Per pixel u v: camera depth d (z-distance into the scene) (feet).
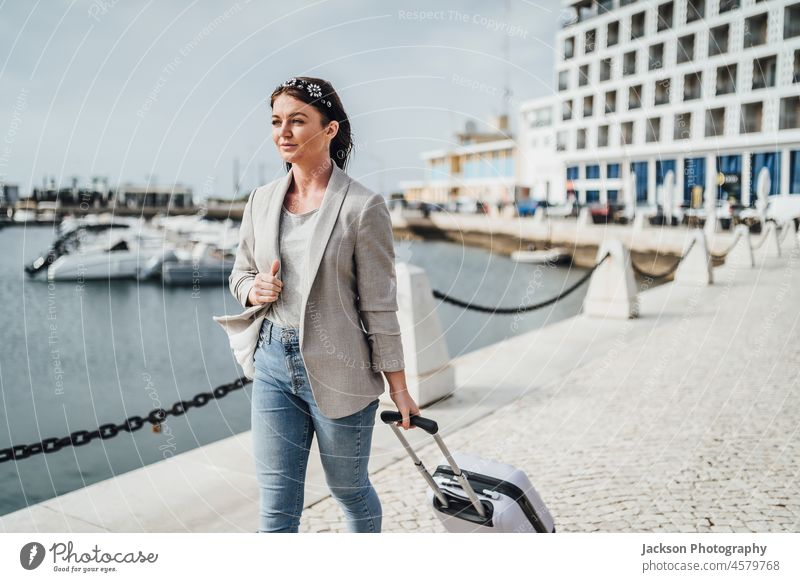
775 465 10.34
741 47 61.05
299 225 5.68
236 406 28.40
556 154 100.01
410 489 9.88
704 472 10.18
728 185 62.44
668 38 74.08
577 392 14.73
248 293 5.86
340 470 5.96
